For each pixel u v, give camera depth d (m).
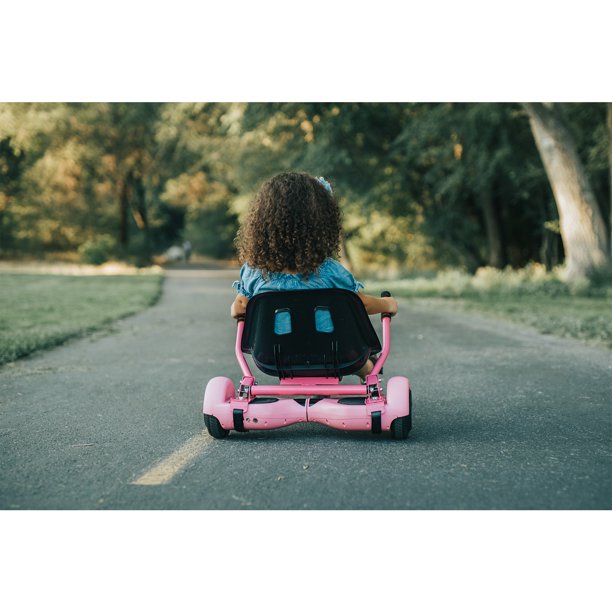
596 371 6.89
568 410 5.21
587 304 15.26
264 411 4.30
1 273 31.02
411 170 28.22
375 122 25.91
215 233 64.31
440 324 11.74
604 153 21.50
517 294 18.84
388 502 3.33
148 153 43.03
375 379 4.41
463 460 3.92
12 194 43.50
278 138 28.28
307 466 3.86
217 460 4.00
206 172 50.88
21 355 8.23
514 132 24.55
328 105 24.02
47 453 4.18
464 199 29.70
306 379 4.46
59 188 42.25
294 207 4.07
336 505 3.32
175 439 4.50
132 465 3.93
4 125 34.25
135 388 6.34
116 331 11.02
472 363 7.54
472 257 30.81
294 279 4.16
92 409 5.45
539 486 3.49
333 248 4.21
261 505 3.33
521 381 6.44
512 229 32.44
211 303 16.92
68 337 9.87
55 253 45.88
